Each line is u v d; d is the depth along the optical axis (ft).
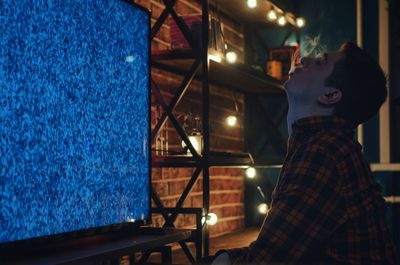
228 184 13.55
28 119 5.12
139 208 6.95
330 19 14.47
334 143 4.40
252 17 14.16
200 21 8.80
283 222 4.22
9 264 4.84
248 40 14.76
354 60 4.80
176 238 6.98
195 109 11.82
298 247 4.21
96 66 6.14
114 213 6.41
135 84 6.92
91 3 6.07
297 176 4.29
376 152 13.94
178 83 11.12
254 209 14.47
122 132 6.61
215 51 9.03
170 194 10.84
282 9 13.23
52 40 5.45
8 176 4.90
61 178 5.54
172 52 8.75
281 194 4.31
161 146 9.37
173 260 9.53
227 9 13.38
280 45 14.71
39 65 5.27
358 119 4.84
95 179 6.07
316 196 4.23
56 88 5.49
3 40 4.86
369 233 4.36
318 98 4.80
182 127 9.62
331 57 4.84
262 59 14.78
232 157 9.41
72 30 5.75
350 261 4.35
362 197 4.36
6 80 4.88
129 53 6.81
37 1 5.26
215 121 12.87
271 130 14.25
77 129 5.79
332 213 4.26
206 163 8.45
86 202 5.91
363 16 14.20
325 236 4.25
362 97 4.77
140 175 6.98
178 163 8.53
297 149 4.47
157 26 8.79
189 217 11.62
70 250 5.64
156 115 10.18
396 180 13.74
